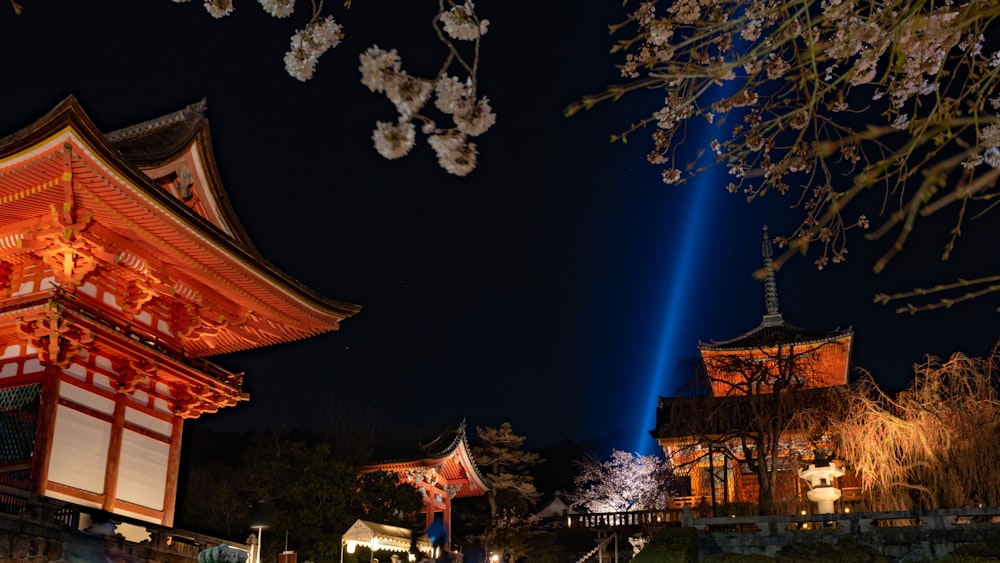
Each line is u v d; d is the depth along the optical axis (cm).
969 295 509
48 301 2092
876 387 3036
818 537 2292
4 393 2275
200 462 4956
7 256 2334
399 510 4647
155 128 2814
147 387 2600
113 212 2175
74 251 2225
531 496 6581
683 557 2075
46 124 1909
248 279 2606
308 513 3634
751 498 4094
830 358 4406
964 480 2689
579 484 7288
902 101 531
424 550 4150
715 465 4269
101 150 1984
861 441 2891
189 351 3112
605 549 4628
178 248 2386
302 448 4184
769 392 3675
